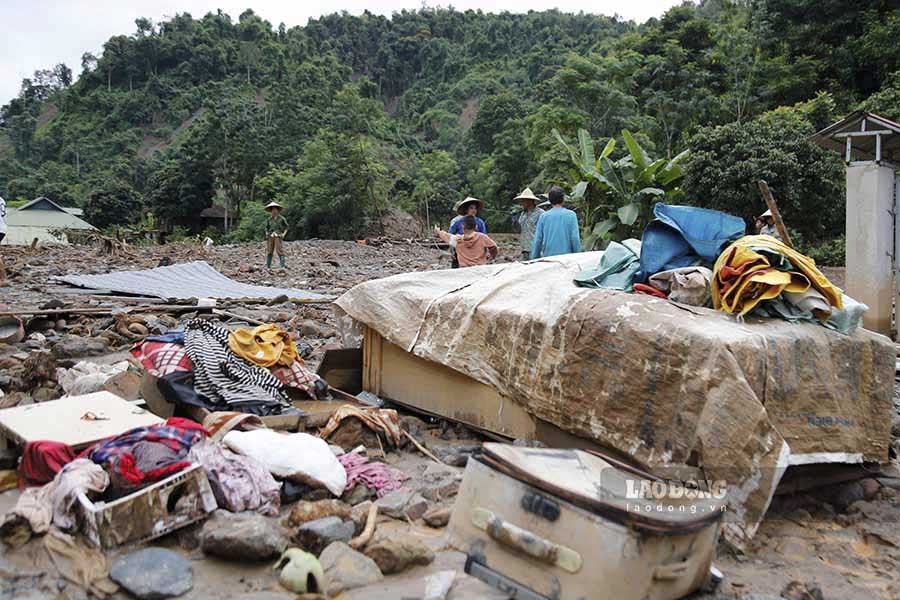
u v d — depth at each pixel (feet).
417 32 473.26
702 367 12.61
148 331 28.02
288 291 44.19
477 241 28.84
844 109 116.37
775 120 79.46
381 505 12.84
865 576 11.42
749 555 11.91
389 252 103.65
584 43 333.01
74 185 300.61
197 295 39.52
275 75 427.74
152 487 11.10
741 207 75.31
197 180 219.00
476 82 367.66
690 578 10.14
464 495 10.35
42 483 12.59
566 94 148.36
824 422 13.47
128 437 12.53
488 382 16.42
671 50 144.77
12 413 14.15
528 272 17.90
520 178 170.71
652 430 13.16
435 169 214.48
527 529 9.67
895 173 33.04
